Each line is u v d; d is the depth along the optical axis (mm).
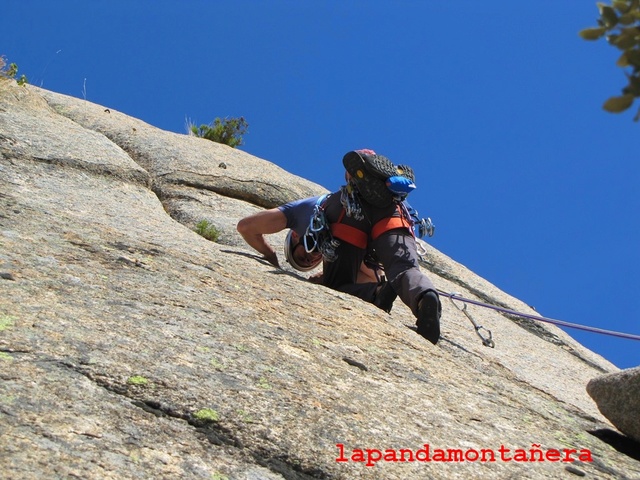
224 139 12039
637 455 4590
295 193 9180
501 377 5879
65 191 6586
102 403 3293
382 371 4441
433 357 5020
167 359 3715
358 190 6035
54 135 7660
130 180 7445
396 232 6047
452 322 7223
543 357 7191
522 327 8148
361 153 5973
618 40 1733
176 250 5598
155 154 8992
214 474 3135
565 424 4723
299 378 3939
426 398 4238
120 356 3617
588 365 7738
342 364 4336
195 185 8586
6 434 2959
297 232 6383
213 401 3486
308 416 3607
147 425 3262
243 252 6453
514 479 3641
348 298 5695
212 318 4375
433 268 8891
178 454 3170
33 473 2818
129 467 3014
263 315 4703
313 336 4613
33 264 4449
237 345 4102
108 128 9516
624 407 4625
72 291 4223
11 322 3656
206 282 5012
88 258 4828
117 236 5473
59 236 5098
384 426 3734
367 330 5078
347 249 6129
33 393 3213
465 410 4273
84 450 3012
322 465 3326
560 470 3906
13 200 5688
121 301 4266
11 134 7289
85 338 3693
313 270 7422
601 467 4105
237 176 8961
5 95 8383
